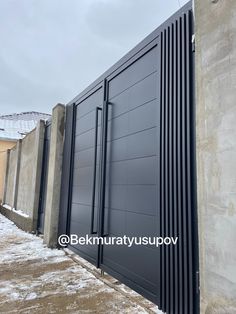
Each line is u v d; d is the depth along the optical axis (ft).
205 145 6.26
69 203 16.46
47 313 8.05
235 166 5.45
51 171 18.12
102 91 13.74
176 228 7.95
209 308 5.82
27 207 24.30
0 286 10.21
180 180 7.97
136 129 10.62
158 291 8.43
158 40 9.71
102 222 12.39
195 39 6.89
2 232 22.20
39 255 14.93
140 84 10.66
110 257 11.57
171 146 8.48
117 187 11.57
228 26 5.86
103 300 9.01
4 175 41.16
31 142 25.31
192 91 7.88
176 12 8.89
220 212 5.72
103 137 12.92
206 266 5.99
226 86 5.79
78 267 12.78
